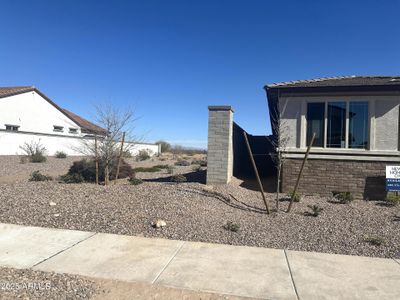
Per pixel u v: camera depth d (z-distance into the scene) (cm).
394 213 884
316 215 846
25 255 565
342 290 462
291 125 1174
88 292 439
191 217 800
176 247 619
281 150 1100
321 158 1145
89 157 1489
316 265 551
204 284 471
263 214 866
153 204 874
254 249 622
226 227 738
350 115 1137
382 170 1103
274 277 500
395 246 653
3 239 641
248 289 459
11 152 2861
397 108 1101
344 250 632
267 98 1402
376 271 530
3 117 3092
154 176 1680
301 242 669
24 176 1619
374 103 1115
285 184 1164
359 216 852
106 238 659
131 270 513
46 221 748
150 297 431
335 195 1099
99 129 1459
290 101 1177
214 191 1059
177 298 430
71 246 612
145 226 730
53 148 3288
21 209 820
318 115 1162
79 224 736
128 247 613
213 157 1185
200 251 602
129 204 873
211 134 1188
